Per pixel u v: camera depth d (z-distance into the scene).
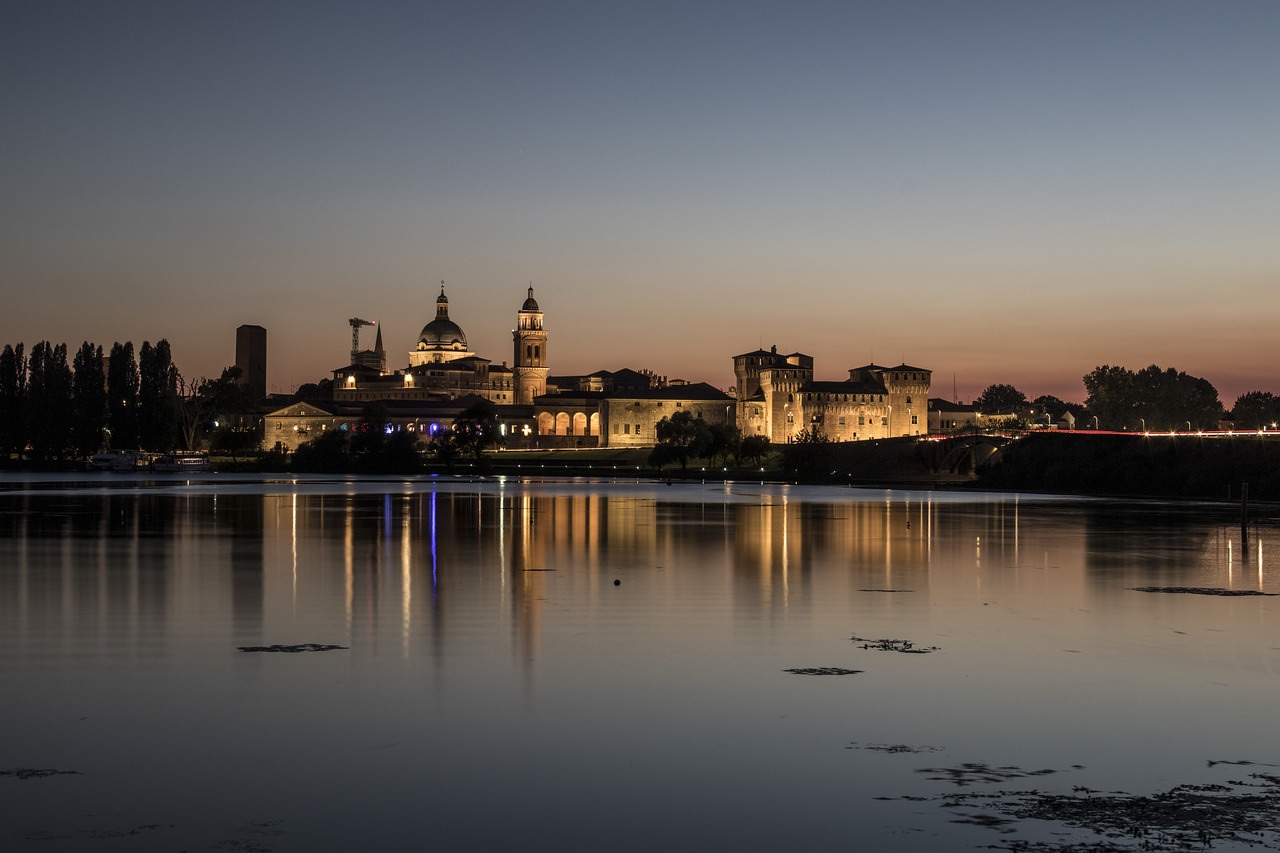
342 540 83.31
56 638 42.59
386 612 49.06
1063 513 122.94
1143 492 173.25
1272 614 50.12
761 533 93.19
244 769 27.08
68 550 74.31
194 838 22.98
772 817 24.27
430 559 70.62
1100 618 48.88
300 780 26.33
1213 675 37.38
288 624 45.88
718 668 37.88
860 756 28.27
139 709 32.12
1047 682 36.16
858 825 23.81
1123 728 30.89
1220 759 28.20
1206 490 164.62
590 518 109.88
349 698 33.50
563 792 25.69
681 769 27.25
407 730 30.23
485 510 120.75
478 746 28.91
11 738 29.39
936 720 31.61
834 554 75.81
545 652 40.41
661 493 167.88
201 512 113.44
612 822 24.00
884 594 56.06
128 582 58.44
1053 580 62.03
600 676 36.53
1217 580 62.19
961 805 24.92
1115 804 24.92
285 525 97.19
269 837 23.09
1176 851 22.34
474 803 25.00
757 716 31.86
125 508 119.00
